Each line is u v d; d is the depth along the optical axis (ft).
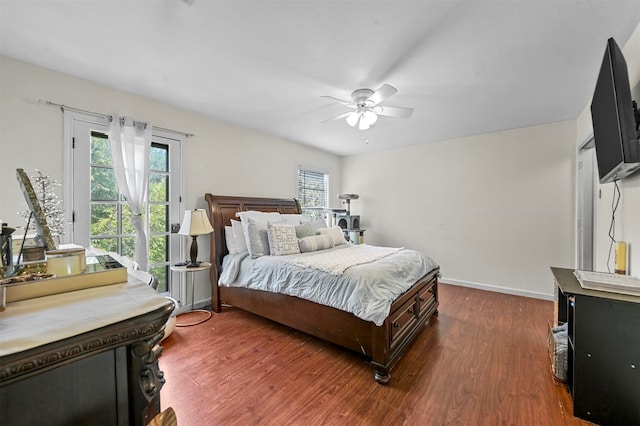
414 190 15.39
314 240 10.58
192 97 9.09
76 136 7.75
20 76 6.87
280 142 14.05
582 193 10.72
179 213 10.05
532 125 11.89
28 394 1.85
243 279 9.36
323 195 17.24
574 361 5.15
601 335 4.98
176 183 9.97
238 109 10.12
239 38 5.97
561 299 7.33
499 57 6.59
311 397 5.70
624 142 4.72
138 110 8.93
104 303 2.49
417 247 15.29
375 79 7.70
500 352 7.44
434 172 14.71
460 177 13.88
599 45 6.10
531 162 12.03
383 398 5.67
